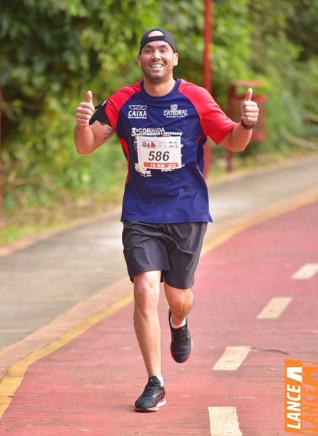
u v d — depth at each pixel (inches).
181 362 609.3
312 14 2482.8
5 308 840.3
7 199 1448.1
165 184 559.2
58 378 629.0
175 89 554.3
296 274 972.6
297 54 2459.4
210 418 542.9
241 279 951.6
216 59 1840.6
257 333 739.4
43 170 1530.5
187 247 564.4
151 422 538.6
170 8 1662.2
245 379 619.5
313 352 681.6
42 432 524.7
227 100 2057.1
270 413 548.7
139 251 559.5
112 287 917.2
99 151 1660.9
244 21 1895.9
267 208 1450.5
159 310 825.5
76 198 1536.7
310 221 1336.1
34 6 1342.3
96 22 1378.0
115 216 1376.7
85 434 520.4
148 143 554.9
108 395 591.5
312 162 2164.1
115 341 724.0
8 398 587.5
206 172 1815.9
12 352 695.7
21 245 1155.3
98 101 1557.6
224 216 1376.7
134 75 1656.0
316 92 2588.6
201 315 803.4
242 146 547.5
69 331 756.6
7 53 1400.1
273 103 2260.1
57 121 1531.7
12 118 1478.8
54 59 1400.1
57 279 960.3
